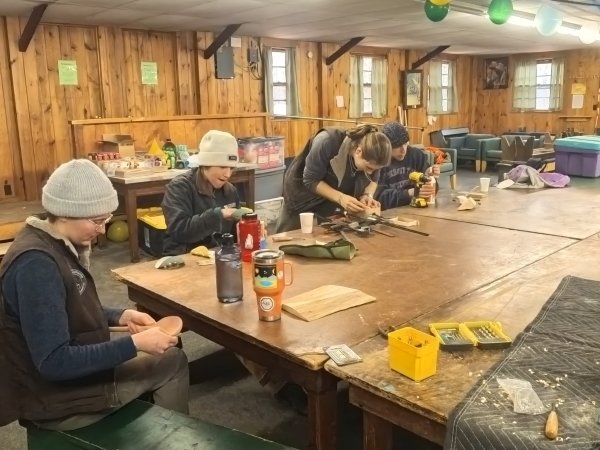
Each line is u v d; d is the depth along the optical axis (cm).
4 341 145
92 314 158
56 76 536
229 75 654
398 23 607
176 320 172
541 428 108
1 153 513
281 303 173
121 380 162
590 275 205
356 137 294
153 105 612
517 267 216
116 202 158
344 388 253
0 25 499
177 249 273
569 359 135
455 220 301
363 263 224
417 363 128
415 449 213
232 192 304
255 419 236
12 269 143
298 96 751
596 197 363
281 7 495
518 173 416
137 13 499
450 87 1030
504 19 438
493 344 144
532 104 1020
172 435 145
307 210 317
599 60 932
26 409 149
